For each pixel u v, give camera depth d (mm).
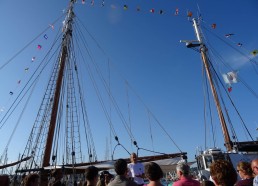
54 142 11688
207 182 4039
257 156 11609
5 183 3545
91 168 4527
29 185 4527
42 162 11344
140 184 6680
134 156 7223
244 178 4133
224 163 2838
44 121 12961
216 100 16938
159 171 3990
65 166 10086
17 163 10969
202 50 19188
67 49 15680
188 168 4375
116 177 4137
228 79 15938
